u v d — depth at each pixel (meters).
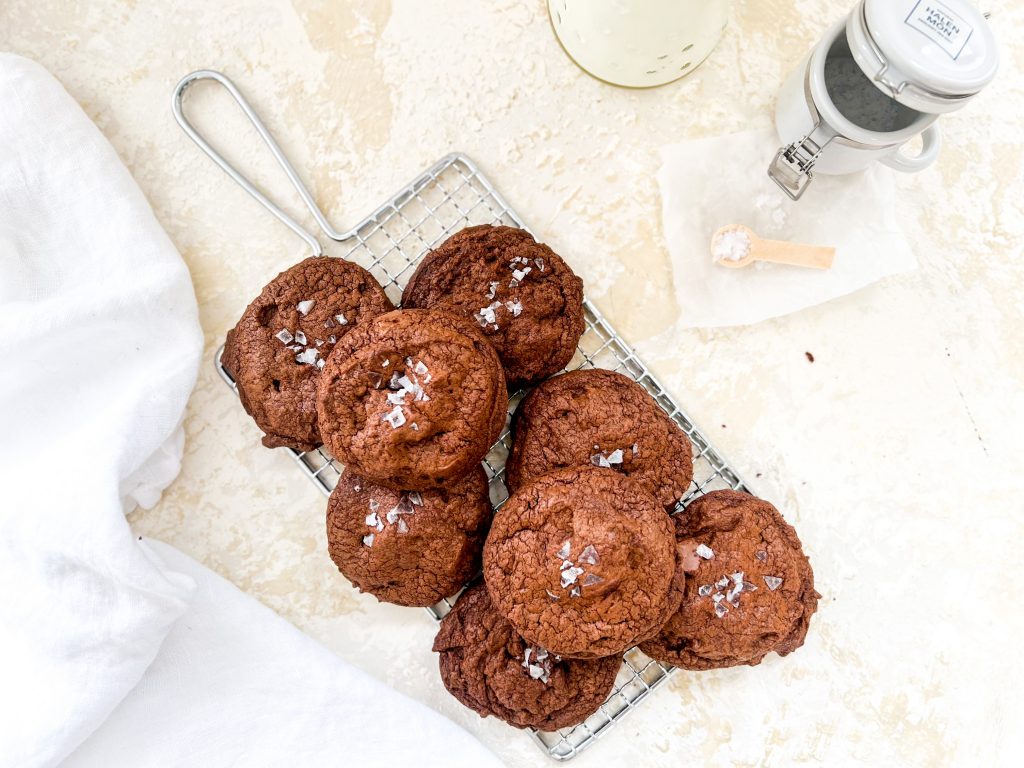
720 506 0.49
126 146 0.54
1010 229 0.55
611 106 0.55
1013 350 0.55
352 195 0.55
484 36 0.54
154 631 0.51
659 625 0.47
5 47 0.54
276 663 0.54
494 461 0.54
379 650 0.55
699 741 0.55
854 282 0.54
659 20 0.47
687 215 0.54
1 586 0.50
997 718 0.55
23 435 0.52
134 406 0.51
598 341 0.54
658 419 0.50
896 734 0.55
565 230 0.55
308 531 0.55
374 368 0.46
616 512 0.46
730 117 0.54
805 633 0.50
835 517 0.55
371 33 0.54
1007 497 0.55
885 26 0.45
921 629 0.55
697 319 0.54
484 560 0.48
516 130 0.55
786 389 0.55
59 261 0.52
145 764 0.53
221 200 0.54
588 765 0.55
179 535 0.54
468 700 0.51
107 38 0.54
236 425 0.55
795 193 0.53
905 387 0.55
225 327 0.54
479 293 0.50
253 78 0.54
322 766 0.54
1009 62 0.55
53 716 0.50
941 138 0.55
